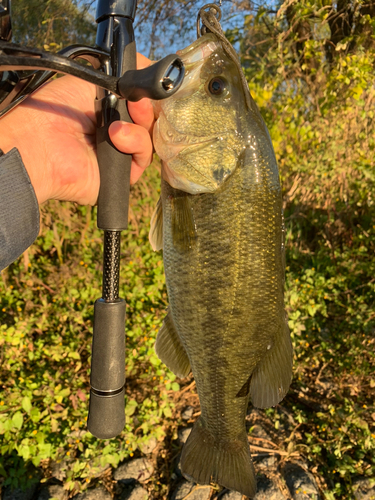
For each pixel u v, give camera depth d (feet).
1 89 0.78
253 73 3.38
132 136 0.94
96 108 0.96
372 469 1.87
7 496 1.73
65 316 2.39
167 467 1.92
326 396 2.27
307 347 2.50
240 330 1.20
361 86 3.09
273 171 1.17
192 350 1.22
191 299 1.19
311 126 3.27
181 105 1.11
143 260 2.83
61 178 1.02
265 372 1.27
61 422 1.94
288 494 1.81
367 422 2.09
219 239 1.14
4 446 1.76
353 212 3.42
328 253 3.15
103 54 0.86
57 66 0.65
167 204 1.20
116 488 1.83
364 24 3.25
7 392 1.98
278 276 1.21
